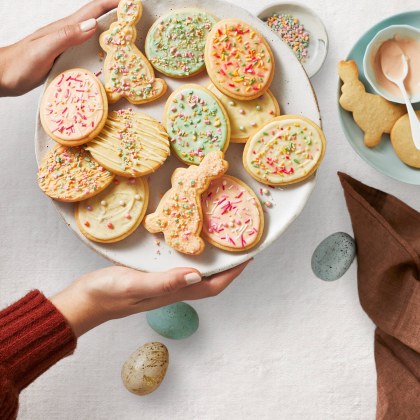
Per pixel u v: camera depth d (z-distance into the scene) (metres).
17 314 0.86
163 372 0.99
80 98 0.85
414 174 0.97
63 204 0.87
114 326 1.02
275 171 0.87
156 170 0.88
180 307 0.99
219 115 0.86
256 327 1.02
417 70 0.95
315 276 1.02
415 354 1.00
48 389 1.02
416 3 1.01
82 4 1.01
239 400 1.03
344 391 1.02
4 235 1.01
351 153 1.01
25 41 0.94
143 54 0.88
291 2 0.99
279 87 0.88
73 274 1.01
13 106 1.00
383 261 0.98
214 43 0.86
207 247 0.88
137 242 0.88
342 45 1.01
